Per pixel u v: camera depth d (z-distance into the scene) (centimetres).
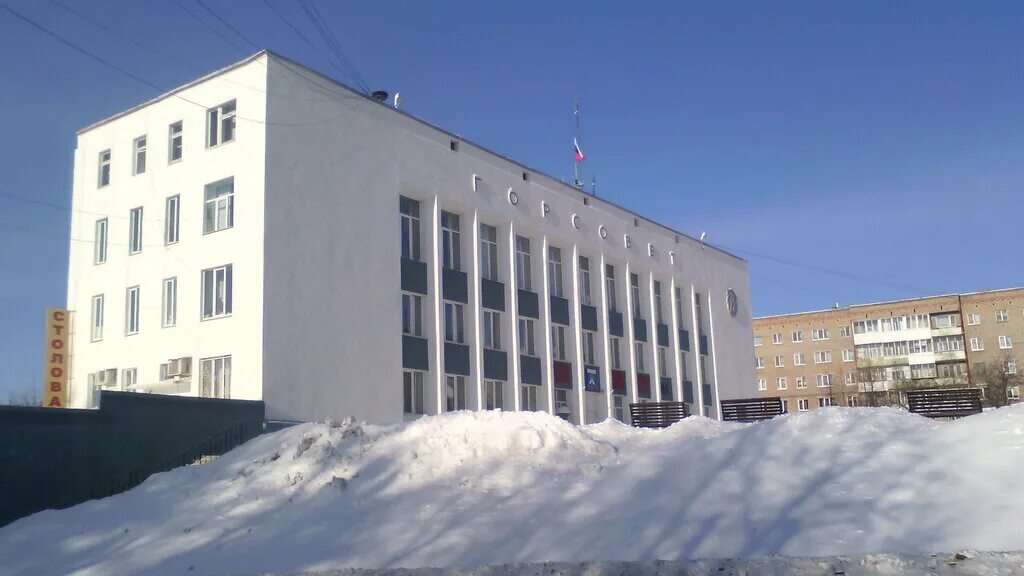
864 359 9031
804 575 984
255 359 2533
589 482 1507
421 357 3125
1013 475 1234
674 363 4694
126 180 3111
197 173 2855
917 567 972
